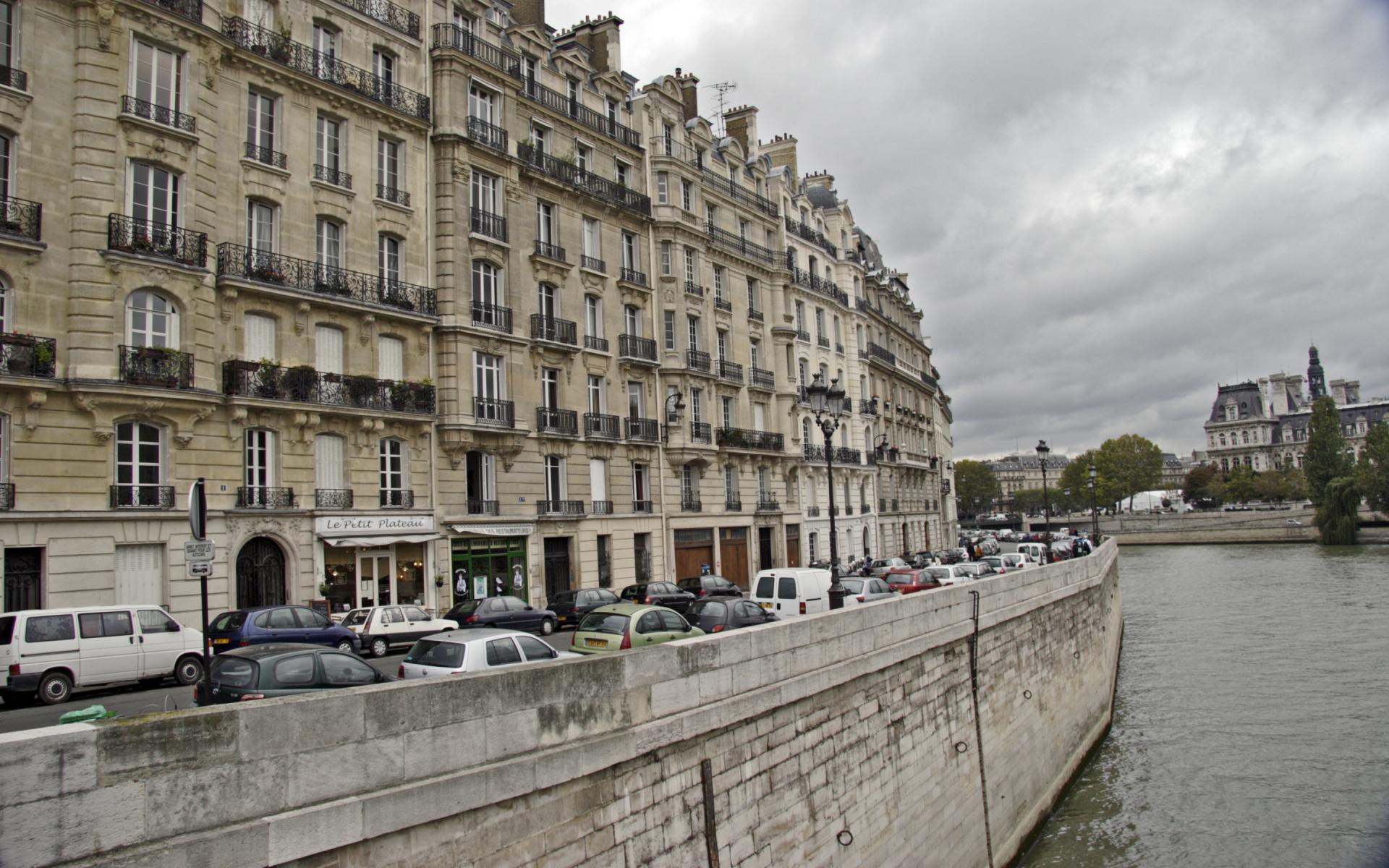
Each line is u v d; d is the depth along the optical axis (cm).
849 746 1342
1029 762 2072
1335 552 8894
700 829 1017
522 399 3394
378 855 686
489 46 3412
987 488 18438
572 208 3769
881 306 7469
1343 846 1900
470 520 3119
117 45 2284
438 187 3162
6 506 2045
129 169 2294
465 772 748
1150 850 1923
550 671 846
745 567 4703
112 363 2209
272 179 2645
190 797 588
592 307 3875
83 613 1728
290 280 2661
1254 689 3325
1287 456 17875
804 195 6094
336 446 2756
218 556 2400
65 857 531
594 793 880
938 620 1686
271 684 1140
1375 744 2589
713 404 4516
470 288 3197
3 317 2086
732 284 4856
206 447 2403
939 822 1580
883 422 7038
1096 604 3066
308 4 2811
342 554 2762
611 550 3766
